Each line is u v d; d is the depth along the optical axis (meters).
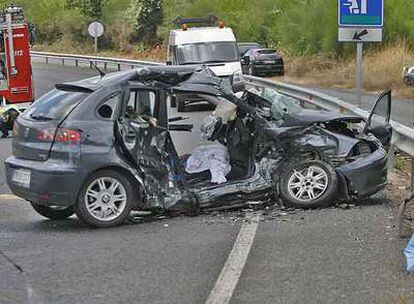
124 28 59.84
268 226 8.80
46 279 6.90
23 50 24.36
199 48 25.83
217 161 9.74
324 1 43.78
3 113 20.86
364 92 31.91
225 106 9.80
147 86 9.42
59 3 69.31
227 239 8.25
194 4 56.38
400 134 11.38
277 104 9.75
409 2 40.34
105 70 46.41
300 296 6.21
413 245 6.95
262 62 40.38
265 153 9.63
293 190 9.59
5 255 7.84
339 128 10.02
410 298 6.04
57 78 41.53
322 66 40.75
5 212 10.45
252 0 54.69
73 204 8.99
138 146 9.24
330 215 9.23
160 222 9.30
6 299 6.33
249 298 6.21
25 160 9.24
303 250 7.65
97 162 8.97
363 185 9.60
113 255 7.71
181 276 6.88
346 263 7.12
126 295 6.37
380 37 15.09
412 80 30.98
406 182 11.54
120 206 9.16
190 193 9.48
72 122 9.02
